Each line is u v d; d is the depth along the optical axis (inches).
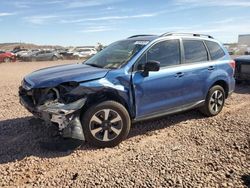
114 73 222.2
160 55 248.8
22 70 904.9
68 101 203.0
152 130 256.2
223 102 300.7
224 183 167.2
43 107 204.1
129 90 226.8
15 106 342.6
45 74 227.5
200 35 288.5
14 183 171.5
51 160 199.0
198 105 277.1
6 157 203.2
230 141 227.3
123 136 222.8
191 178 173.0
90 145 221.8
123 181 170.6
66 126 203.2
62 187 165.9
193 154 205.6
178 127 263.4
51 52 1715.1
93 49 2036.2
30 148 217.0
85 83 209.2
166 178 173.2
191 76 264.7
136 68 232.7
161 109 247.4
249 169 183.0
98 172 181.6
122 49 254.2
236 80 481.4
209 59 287.0
